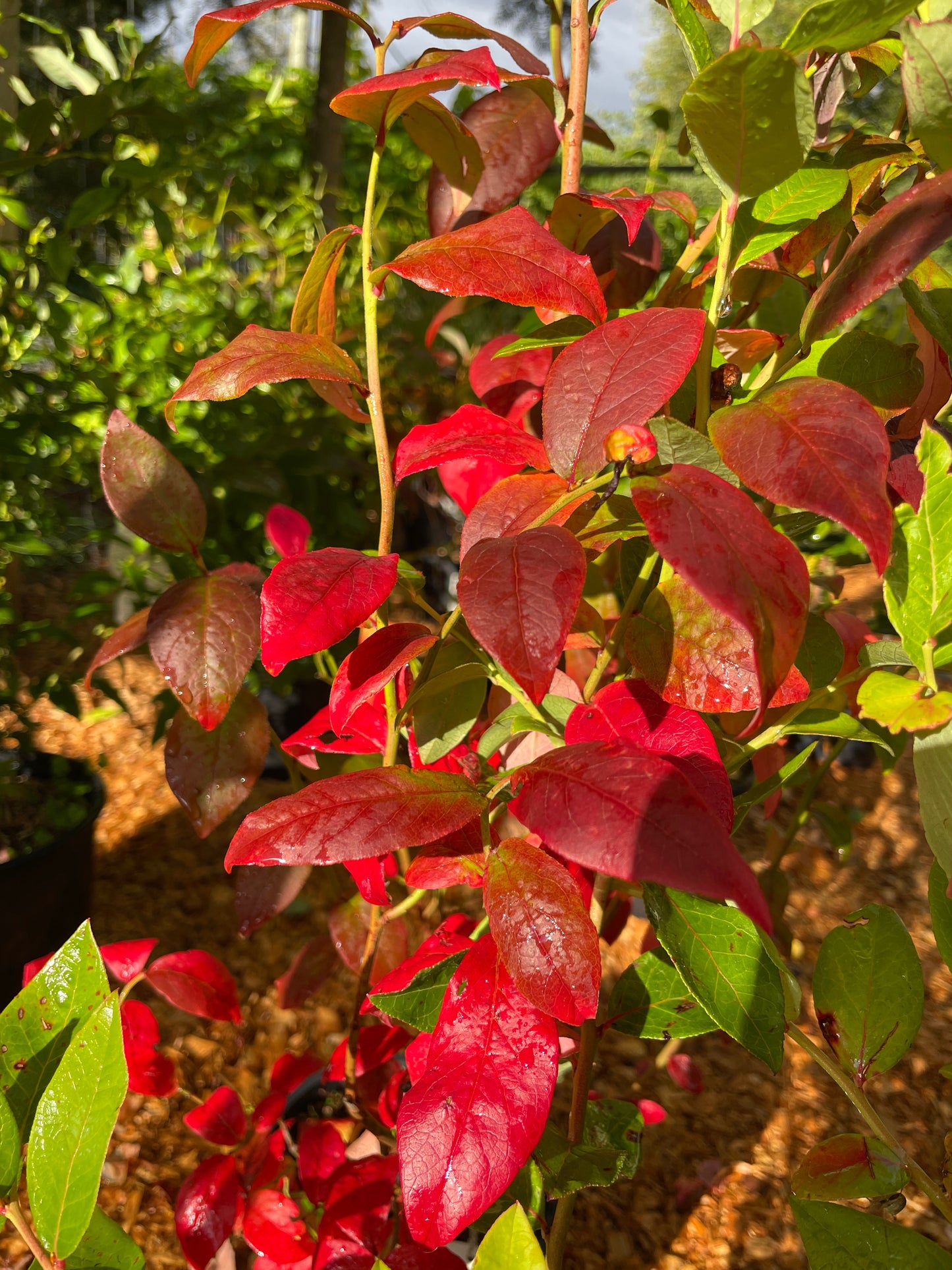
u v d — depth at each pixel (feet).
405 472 0.89
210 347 3.24
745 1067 2.20
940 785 0.77
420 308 3.81
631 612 0.91
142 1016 1.31
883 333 1.78
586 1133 1.09
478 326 3.55
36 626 2.43
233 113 4.57
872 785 3.40
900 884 2.92
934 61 0.70
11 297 2.32
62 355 2.64
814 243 0.99
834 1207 0.79
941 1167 0.90
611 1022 1.00
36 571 4.07
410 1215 0.73
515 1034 0.80
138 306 3.08
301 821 0.79
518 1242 0.67
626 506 0.84
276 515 1.33
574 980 0.76
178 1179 1.82
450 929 1.17
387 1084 1.34
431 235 1.28
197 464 2.72
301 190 4.14
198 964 1.34
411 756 1.12
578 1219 1.78
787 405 0.72
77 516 3.54
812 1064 2.22
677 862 0.66
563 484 0.82
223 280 3.60
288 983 1.47
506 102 1.27
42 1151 0.68
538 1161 0.99
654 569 0.91
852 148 0.94
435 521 3.72
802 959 2.54
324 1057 2.16
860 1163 0.87
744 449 0.70
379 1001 0.90
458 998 0.82
